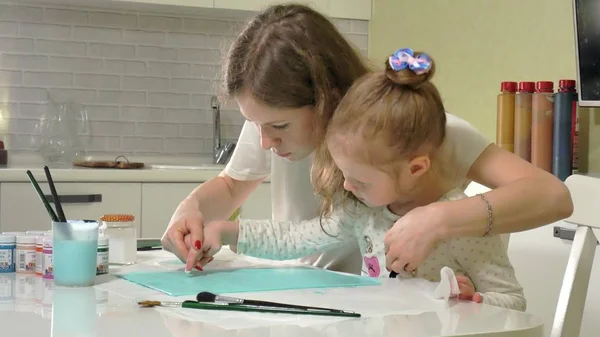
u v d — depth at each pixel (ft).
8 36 11.58
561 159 8.21
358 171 4.41
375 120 4.27
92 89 11.98
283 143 4.90
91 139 12.00
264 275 4.53
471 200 4.17
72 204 9.89
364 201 4.73
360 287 4.16
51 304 3.65
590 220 4.48
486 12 10.20
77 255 4.15
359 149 4.32
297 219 6.08
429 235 4.06
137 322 3.23
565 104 8.18
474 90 10.44
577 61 8.10
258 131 5.46
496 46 10.00
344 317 3.37
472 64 10.49
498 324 3.28
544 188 4.27
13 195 9.71
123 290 4.05
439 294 3.84
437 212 4.11
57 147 11.60
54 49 11.78
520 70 9.57
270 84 4.57
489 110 10.11
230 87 4.82
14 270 4.71
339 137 4.41
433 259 4.57
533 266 6.54
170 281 4.29
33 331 3.08
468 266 4.53
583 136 8.50
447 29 11.02
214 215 5.93
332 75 4.80
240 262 5.16
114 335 3.00
